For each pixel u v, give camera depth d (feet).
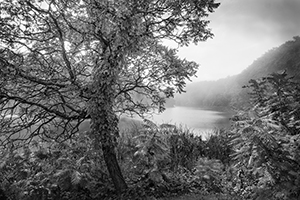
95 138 10.49
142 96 15.30
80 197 11.44
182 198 11.50
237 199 10.81
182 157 17.58
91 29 10.52
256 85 11.92
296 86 10.73
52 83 11.10
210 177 13.32
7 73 9.64
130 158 14.34
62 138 13.89
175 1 10.32
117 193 11.45
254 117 9.77
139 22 8.90
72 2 11.32
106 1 9.02
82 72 13.03
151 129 13.09
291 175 8.68
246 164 10.81
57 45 12.26
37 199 10.81
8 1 10.27
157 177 11.85
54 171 11.71
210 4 10.15
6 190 10.77
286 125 10.07
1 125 11.30
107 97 10.32
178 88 13.74
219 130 22.41
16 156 11.89
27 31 11.07
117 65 9.80
